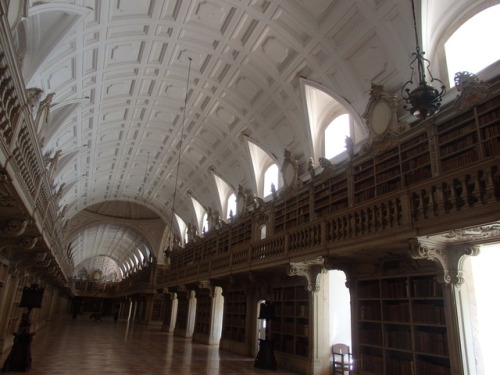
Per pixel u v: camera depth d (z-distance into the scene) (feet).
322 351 34.37
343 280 37.45
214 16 40.60
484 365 22.11
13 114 17.74
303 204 40.45
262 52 43.47
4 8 13.41
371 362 28.22
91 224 117.91
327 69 39.24
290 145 49.11
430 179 21.57
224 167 66.28
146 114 61.16
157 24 41.29
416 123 29.50
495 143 21.31
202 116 58.95
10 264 36.99
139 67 48.29
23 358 27.71
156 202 99.45
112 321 124.16
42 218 32.07
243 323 49.37
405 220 22.63
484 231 20.11
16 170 19.83
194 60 48.03
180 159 73.82
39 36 34.68
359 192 31.83
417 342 24.59
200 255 73.31
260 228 50.14
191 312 72.95
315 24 36.88
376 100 32.78
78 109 51.42
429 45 29.71
